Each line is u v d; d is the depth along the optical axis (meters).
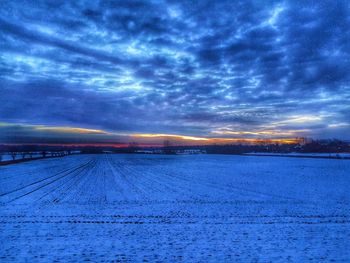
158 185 24.67
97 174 33.81
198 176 32.66
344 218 13.24
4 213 13.53
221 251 8.77
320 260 8.12
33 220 12.27
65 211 14.13
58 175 31.84
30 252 8.52
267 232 10.85
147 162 61.88
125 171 38.41
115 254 8.45
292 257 8.34
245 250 8.88
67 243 9.34
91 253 8.49
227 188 23.14
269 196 19.39
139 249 8.88
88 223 11.92
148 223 12.09
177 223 12.14
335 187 23.88
